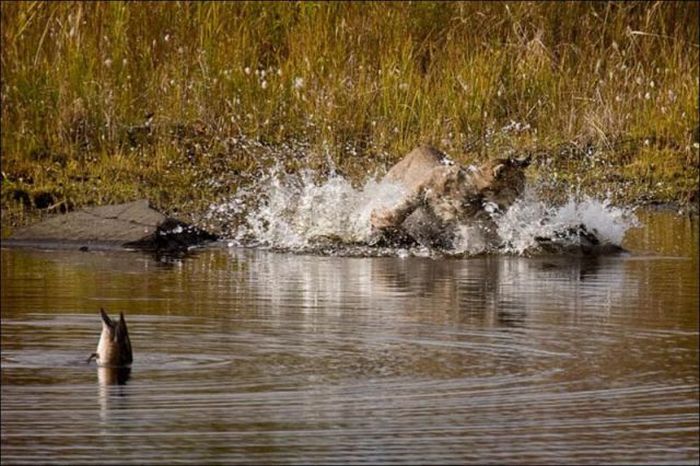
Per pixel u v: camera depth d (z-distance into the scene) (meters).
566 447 21.25
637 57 65.19
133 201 47.59
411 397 23.78
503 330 29.77
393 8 64.50
